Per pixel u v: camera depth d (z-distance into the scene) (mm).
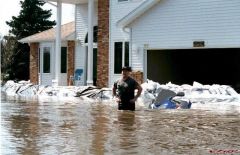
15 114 27344
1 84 72625
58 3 57969
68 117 25344
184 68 53312
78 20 63969
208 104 35469
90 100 41750
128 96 28266
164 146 15758
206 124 22156
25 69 97062
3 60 95312
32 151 14680
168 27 46594
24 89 55312
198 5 44250
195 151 14867
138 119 24172
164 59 51219
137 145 15914
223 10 42562
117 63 53719
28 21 102438
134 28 49469
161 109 30406
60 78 59406
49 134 18484
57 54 57750
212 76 53188
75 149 15055
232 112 28547
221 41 42781
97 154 14234
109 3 54750
